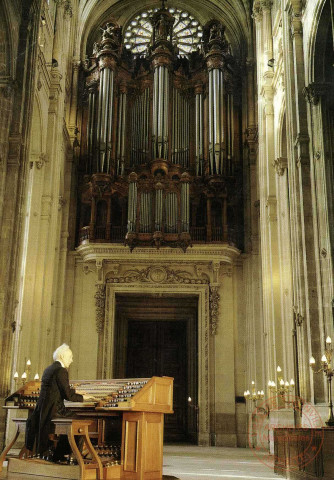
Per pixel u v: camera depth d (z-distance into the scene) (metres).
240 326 27.02
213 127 28.08
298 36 18.41
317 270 15.88
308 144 17.28
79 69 30.33
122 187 27.94
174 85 29.58
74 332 26.86
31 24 19.45
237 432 25.67
